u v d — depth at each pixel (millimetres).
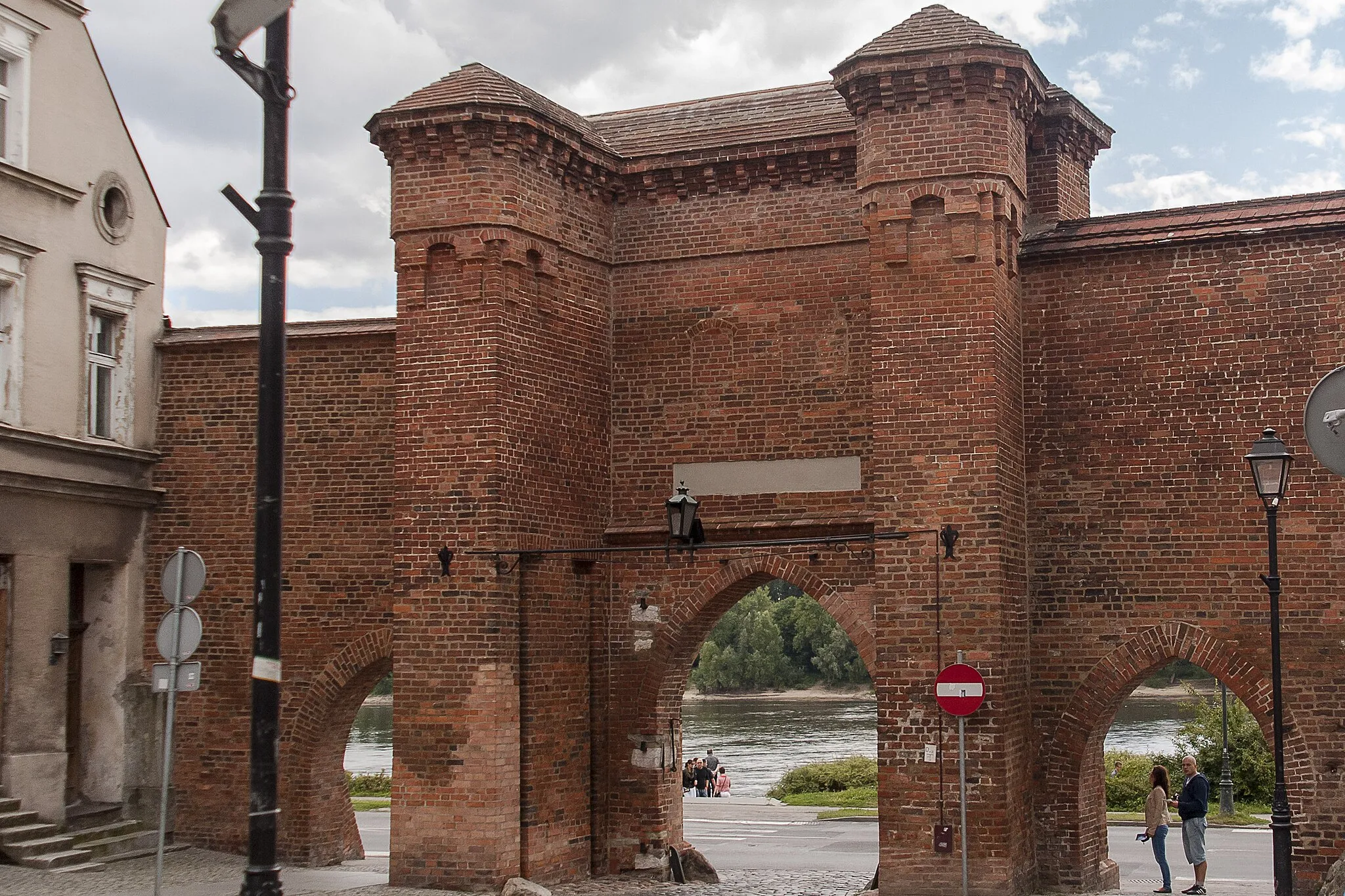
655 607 20938
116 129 22453
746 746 61031
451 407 19656
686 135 21875
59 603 20906
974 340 18328
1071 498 19125
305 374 22234
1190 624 18438
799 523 20141
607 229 21656
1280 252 18438
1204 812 19328
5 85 20641
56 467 20875
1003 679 17859
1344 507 17781
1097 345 19219
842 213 20453
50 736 20625
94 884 18609
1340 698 17594
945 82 18562
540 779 19828
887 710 18281
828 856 25219
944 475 18297
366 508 21781
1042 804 18859
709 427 20922
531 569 19812
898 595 18344
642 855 20750
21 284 20547
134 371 22547
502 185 19750
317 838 21750
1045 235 19656
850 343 20281
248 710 21906
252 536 22188
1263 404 18359
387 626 21500
